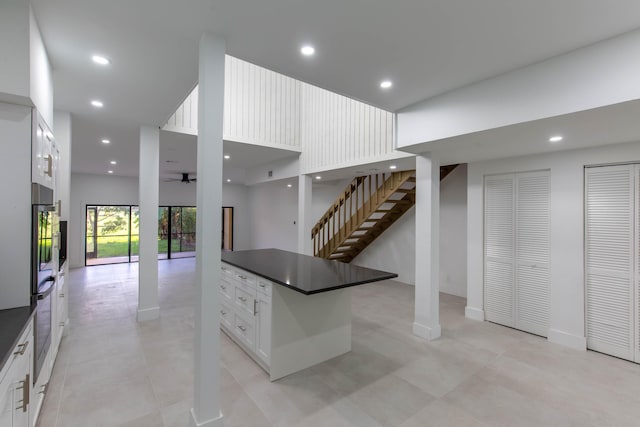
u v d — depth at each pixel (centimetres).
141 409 231
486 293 432
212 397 200
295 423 218
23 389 167
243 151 596
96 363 299
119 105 326
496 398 250
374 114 470
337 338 321
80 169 797
